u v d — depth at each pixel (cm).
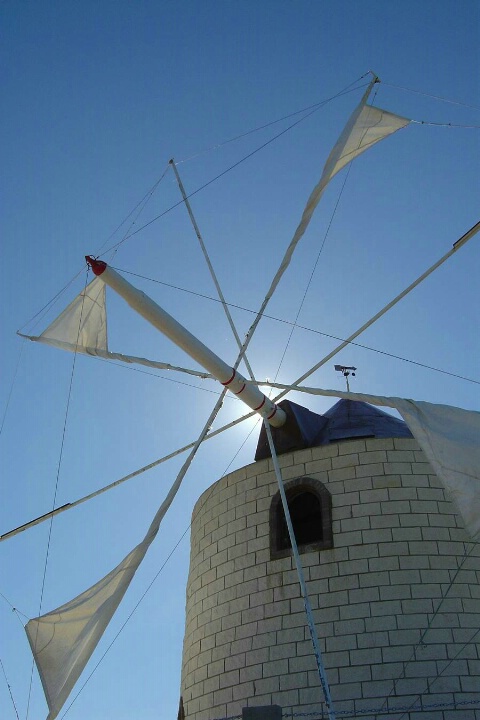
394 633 1958
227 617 2177
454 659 1922
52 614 1817
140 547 1797
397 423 2550
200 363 2142
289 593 2095
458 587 2017
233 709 2039
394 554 2055
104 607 1717
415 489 2150
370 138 2230
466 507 1709
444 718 1850
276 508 2234
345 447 2238
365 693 1902
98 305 2378
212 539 2341
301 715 1900
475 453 1756
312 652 1989
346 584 2042
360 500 2145
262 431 2500
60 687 1662
